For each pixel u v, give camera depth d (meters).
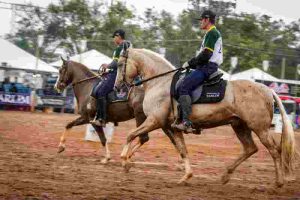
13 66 41.19
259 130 12.71
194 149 21.94
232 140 27.61
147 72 13.63
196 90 12.78
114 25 59.56
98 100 16.27
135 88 15.72
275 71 66.50
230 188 12.68
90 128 22.00
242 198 11.44
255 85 12.87
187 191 11.90
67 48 59.72
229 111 12.75
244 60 60.81
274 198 11.63
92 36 59.38
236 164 13.28
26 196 10.16
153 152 19.58
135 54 13.89
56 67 46.97
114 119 16.45
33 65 41.75
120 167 15.12
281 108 12.71
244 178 14.51
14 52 42.16
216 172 15.33
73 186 11.51
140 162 16.59
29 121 30.80
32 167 13.93
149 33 64.06
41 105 41.44
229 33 64.31
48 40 61.47
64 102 41.94
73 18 60.16
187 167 12.98
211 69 12.75
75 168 14.33
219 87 12.76
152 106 13.30
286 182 13.34
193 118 12.84
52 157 16.42
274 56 66.88
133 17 61.69
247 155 13.31
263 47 64.19
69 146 19.91
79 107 17.03
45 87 41.69
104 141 16.16
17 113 37.31
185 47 59.69
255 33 65.06
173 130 13.29
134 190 11.52
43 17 64.44
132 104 15.70
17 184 11.28
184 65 13.02
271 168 16.91
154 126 13.30
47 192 10.64
